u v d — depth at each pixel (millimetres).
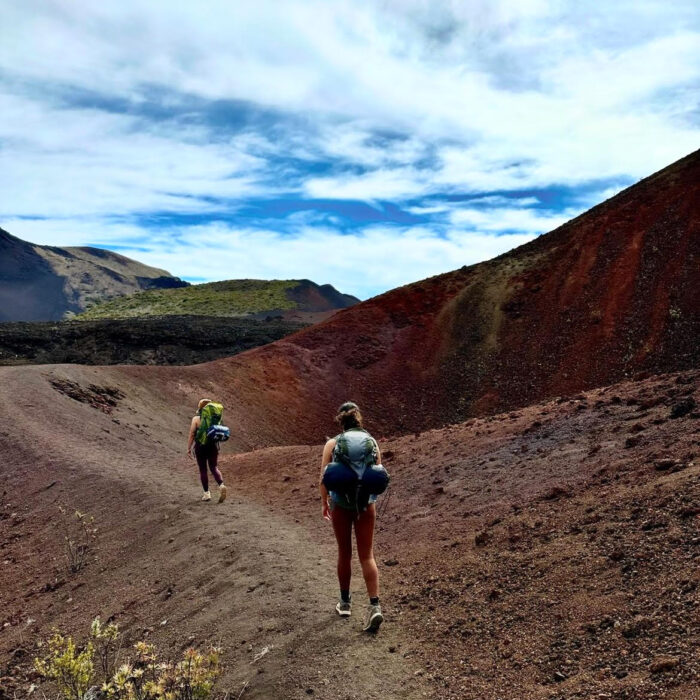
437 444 10766
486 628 4223
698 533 4258
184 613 5922
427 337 55844
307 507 9547
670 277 51219
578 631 3779
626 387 10188
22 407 18891
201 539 7941
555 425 9180
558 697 3232
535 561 4902
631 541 4555
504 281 60312
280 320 125312
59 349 75000
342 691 3844
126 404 26922
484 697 3477
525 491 6836
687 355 44219
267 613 5219
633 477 5895
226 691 4195
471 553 5582
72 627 6762
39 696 5438
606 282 54250
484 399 48562
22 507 12023
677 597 3660
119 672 3738
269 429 40594
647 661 3240
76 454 14797
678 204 58438
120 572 7906
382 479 4652
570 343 50188
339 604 4934
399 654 4207
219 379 42625
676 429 6844
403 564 5938
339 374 50688
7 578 9094
